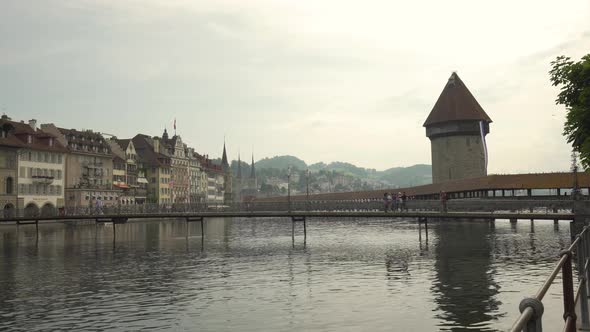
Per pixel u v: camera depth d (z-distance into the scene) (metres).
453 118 101.50
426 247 50.31
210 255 47.03
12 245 57.78
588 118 26.48
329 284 30.70
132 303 25.92
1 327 21.45
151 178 145.88
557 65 29.09
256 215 60.75
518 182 69.94
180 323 21.91
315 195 121.62
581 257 8.55
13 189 91.62
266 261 42.09
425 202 55.31
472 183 75.88
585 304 8.22
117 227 92.88
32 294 28.48
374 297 26.56
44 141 100.75
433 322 21.22
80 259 44.47
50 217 63.56
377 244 55.22
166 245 57.50
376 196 101.69
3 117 96.50
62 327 21.39
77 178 110.88
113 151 128.88
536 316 3.96
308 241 61.06
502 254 42.88
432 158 106.81
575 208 42.03
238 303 25.70
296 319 22.28
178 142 164.00
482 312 22.66
